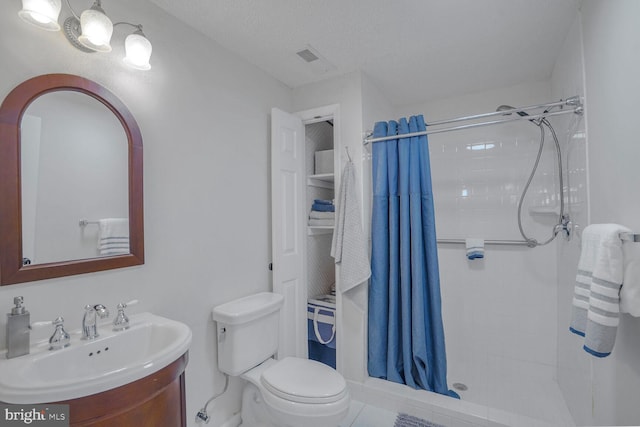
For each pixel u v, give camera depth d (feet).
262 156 7.06
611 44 3.94
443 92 8.59
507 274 8.23
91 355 3.72
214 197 5.87
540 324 7.86
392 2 4.92
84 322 3.78
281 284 6.95
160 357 3.37
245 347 5.61
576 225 5.73
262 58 6.66
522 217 8.07
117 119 4.39
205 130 5.73
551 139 7.73
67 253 3.86
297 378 5.24
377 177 7.21
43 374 3.28
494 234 8.36
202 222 5.63
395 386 6.84
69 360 3.52
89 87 4.07
